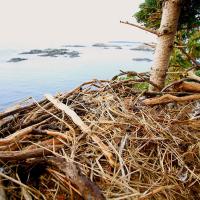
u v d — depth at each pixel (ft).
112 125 7.56
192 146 7.43
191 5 13.87
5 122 8.25
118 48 349.41
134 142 7.19
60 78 104.83
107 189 5.67
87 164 6.33
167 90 10.99
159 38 11.85
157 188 5.83
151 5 16.44
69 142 6.96
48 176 5.90
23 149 6.70
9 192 5.56
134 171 6.18
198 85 10.26
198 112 9.38
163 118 8.70
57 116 8.23
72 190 5.52
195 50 18.83
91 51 262.67
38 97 73.46
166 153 7.10
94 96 9.60
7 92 79.61
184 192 6.18
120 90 10.17
